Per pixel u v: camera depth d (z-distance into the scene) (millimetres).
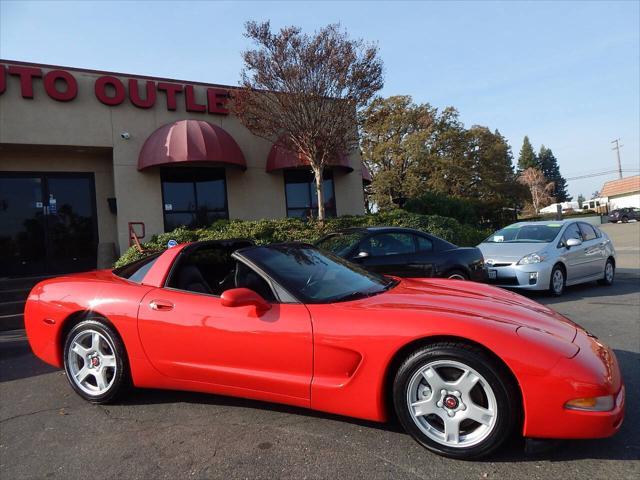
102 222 11375
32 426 3488
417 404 2756
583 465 2568
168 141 10758
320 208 10945
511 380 2553
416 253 6926
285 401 3104
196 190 11992
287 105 10086
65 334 3990
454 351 2633
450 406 2676
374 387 2809
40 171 10805
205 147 10766
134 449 3008
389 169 33656
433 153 33562
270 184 12891
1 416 3736
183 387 3486
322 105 10242
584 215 57188
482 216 20875
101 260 11016
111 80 10836
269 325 3082
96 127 10719
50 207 10875
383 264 6672
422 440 2734
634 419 3119
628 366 4219
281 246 3988
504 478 2469
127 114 11086
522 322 2820
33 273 10602
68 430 3371
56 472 2787
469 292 3488
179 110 11742
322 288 3393
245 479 2578
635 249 17328
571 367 2502
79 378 3869
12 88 9891
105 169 11477
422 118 33344
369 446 2875
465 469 2570
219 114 12219
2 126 9797
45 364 5289
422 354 2705
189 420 3395
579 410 2447
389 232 7008
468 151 35938
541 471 2521
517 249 8273
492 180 36438
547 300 7910
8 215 10453
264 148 12836
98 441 3162
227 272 4254
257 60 9945
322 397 2951
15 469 2854
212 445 2992
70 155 11133
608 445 2777
